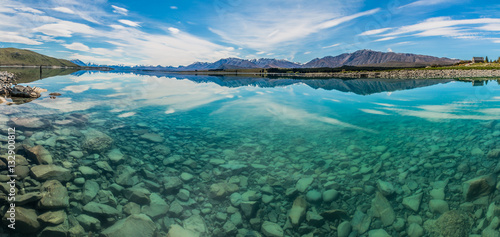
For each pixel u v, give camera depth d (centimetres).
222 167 685
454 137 855
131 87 2655
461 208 495
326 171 661
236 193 566
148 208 503
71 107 1308
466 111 1246
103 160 682
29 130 847
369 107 1514
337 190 573
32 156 650
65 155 685
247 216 494
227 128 1055
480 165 647
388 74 6175
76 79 3744
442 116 1159
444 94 1983
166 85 3250
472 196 523
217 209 514
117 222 455
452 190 552
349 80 4841
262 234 451
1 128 843
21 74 4497
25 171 579
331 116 1283
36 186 530
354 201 534
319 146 836
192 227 460
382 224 469
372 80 4584
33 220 438
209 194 562
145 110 1359
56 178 568
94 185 565
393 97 1925
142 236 425
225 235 446
